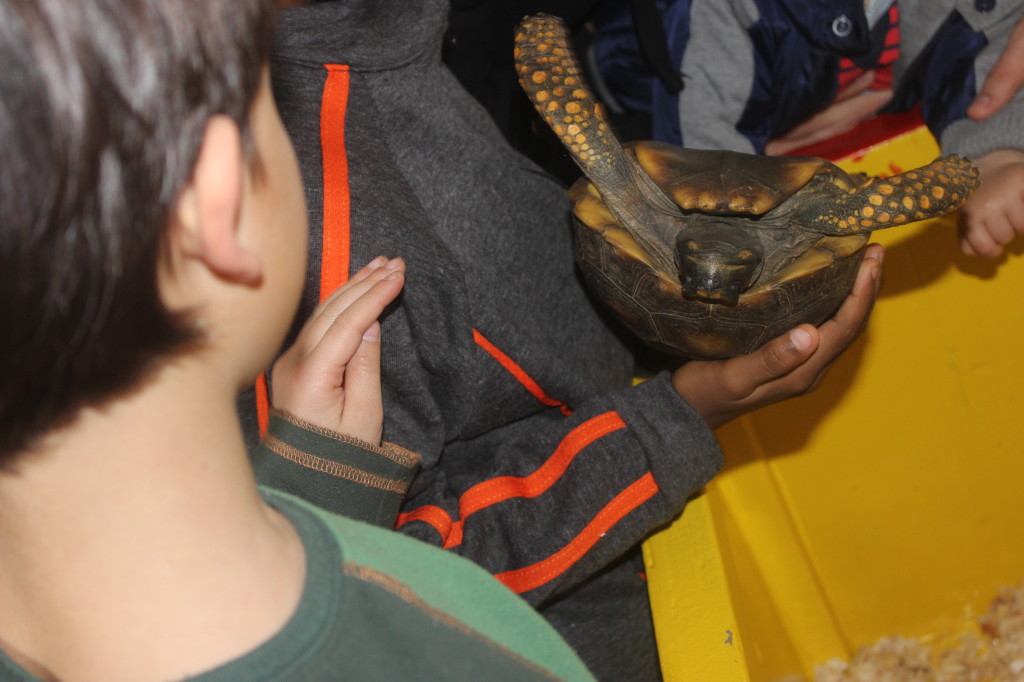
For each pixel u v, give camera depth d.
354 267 0.75
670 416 0.80
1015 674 1.24
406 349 0.78
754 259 0.81
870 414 1.37
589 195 0.89
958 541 1.35
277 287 0.36
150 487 0.32
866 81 1.47
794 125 1.47
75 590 0.33
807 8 1.32
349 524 0.40
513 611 0.43
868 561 1.38
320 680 0.32
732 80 1.42
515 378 0.84
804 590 1.30
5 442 0.30
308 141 0.78
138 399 0.31
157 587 0.32
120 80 0.26
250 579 0.33
